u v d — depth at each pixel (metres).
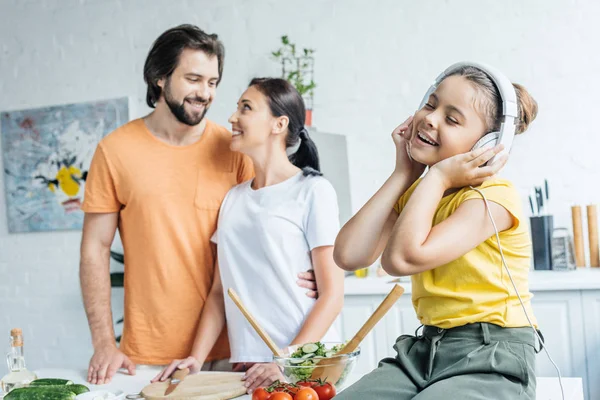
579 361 2.88
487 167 1.31
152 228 2.15
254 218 2.02
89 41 4.19
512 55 3.50
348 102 3.73
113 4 4.14
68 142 4.21
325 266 1.97
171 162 2.18
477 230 1.29
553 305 2.92
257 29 3.88
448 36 3.60
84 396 1.57
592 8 3.40
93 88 4.18
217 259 2.15
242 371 2.07
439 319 1.33
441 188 1.31
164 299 2.15
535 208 3.43
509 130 1.31
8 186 4.32
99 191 2.19
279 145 2.08
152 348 2.16
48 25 4.26
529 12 3.48
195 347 2.09
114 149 2.18
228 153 2.24
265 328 1.99
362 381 1.30
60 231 4.23
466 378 1.20
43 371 2.10
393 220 1.51
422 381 1.27
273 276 1.99
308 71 3.79
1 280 4.33
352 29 3.73
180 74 2.10
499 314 1.29
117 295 4.02
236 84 3.90
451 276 1.33
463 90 1.33
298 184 2.03
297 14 3.81
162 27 4.06
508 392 1.19
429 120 1.34
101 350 2.09
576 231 3.33
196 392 1.67
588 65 3.41
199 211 2.16
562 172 3.43
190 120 2.13
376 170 3.70
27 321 4.28
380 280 3.20
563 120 3.44
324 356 1.56
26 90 4.30
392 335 3.07
